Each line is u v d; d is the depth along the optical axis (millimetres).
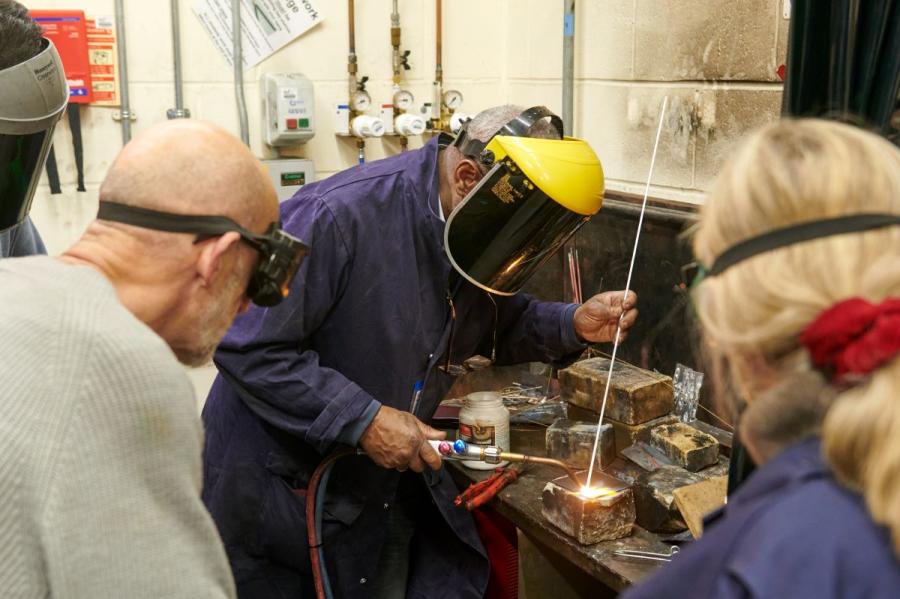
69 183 2383
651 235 2121
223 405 1801
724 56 1998
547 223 1561
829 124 725
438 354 1748
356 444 1623
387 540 1908
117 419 865
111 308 917
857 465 632
